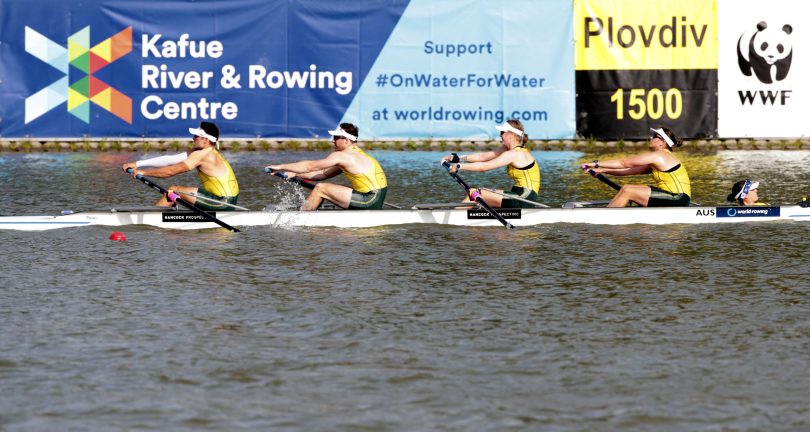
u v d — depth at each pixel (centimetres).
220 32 8806
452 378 3125
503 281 4238
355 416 2852
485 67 8819
